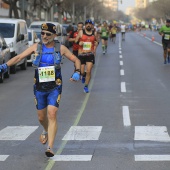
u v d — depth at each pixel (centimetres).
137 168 1319
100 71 4253
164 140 1656
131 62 5216
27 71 4500
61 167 1339
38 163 1384
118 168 1321
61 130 1841
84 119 2070
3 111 2306
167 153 1476
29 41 5316
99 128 1877
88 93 2886
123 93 2880
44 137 1540
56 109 1431
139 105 2441
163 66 4656
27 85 3347
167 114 2181
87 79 2892
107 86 3212
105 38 6744
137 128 1869
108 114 2192
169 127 1888
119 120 2044
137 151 1505
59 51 1447
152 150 1516
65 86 3212
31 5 13075
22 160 1416
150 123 1973
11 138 1716
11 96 2809
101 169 1314
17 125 1958
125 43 10238
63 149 1543
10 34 4328
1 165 1366
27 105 2480
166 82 3397
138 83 3362
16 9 8306
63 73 4106
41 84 1437
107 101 2580
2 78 3472
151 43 10200
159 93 2869
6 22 4453
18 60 1447
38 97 1454
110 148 1550
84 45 2866
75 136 1733
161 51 7231
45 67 1430
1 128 1900
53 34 1430
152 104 2470
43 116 1486
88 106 2420
